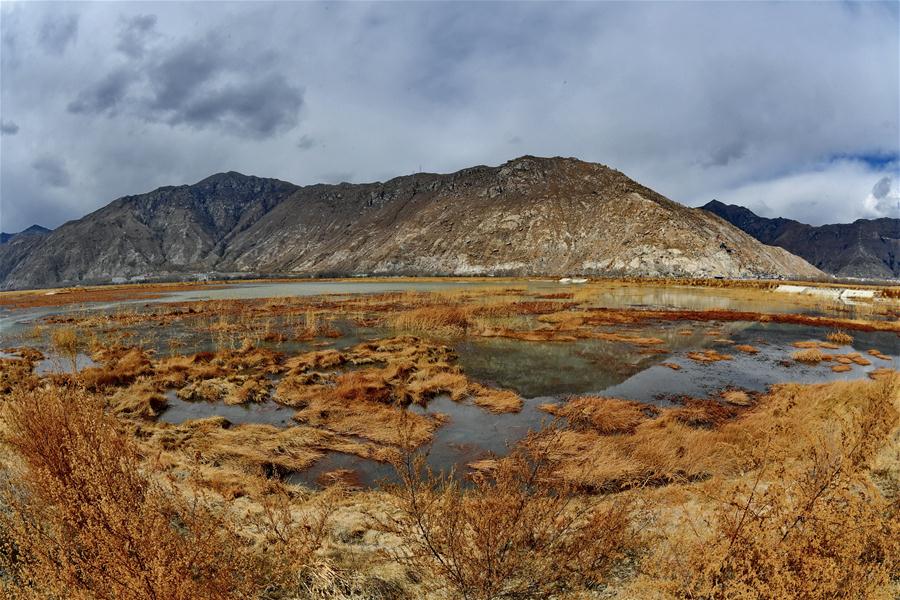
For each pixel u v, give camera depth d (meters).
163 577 3.29
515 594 4.25
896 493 5.51
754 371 18.25
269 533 5.19
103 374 15.28
